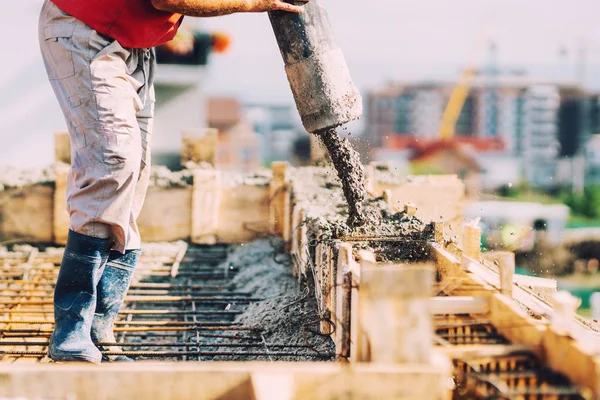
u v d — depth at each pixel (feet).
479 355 12.17
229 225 34.04
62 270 16.25
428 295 10.87
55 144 36.04
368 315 11.10
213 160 36.04
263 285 27.37
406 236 19.20
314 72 17.72
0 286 26.96
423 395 10.61
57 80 16.10
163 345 18.04
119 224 16.10
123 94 16.10
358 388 10.67
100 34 15.93
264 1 16.97
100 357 16.16
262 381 10.66
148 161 18.17
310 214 23.44
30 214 33.50
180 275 29.94
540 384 11.68
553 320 12.21
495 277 15.11
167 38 17.16
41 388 10.86
